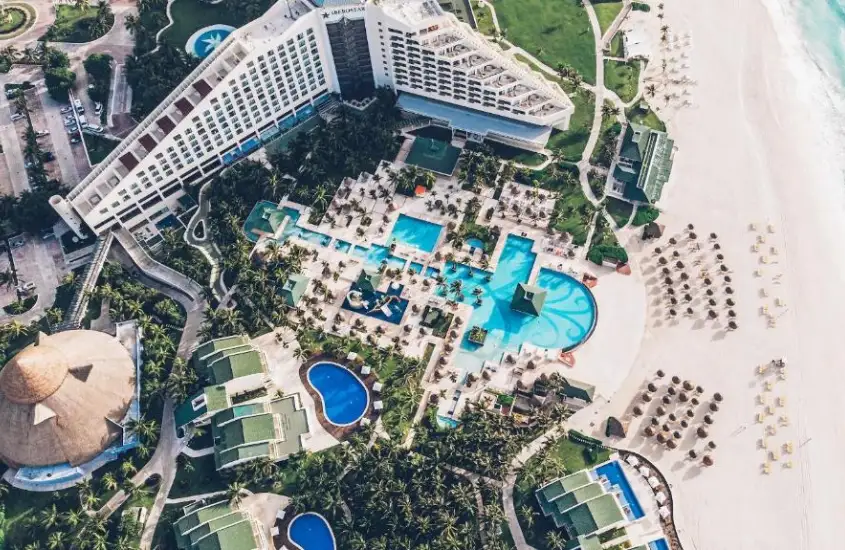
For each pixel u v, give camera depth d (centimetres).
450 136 17550
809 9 19675
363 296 15312
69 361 13138
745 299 15138
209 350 14012
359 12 15875
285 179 16762
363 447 13125
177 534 12462
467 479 13138
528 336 14825
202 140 16200
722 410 13950
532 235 15938
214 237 16012
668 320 14912
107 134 17388
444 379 14312
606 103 17775
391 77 17462
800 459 13462
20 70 18550
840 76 18500
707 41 18962
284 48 15912
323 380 14350
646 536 12750
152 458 13475
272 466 13050
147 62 17962
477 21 19225
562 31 19075
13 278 15550
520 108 16750
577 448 13588
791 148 17188
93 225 15488
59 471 13112
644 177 16325
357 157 16750
